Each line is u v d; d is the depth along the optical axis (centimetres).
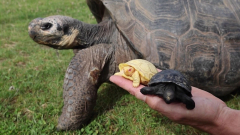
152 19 41
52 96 51
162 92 24
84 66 41
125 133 40
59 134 39
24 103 48
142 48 39
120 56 45
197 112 25
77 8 144
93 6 56
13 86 55
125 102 50
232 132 26
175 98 24
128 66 31
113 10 42
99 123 42
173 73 25
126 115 44
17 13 132
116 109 46
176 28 40
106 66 45
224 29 42
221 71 42
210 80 42
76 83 40
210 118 26
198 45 40
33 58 74
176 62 39
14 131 40
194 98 26
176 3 42
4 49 81
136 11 42
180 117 26
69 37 46
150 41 39
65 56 75
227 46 42
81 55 42
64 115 39
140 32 40
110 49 45
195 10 42
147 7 42
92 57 43
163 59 39
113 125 42
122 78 31
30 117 44
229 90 45
